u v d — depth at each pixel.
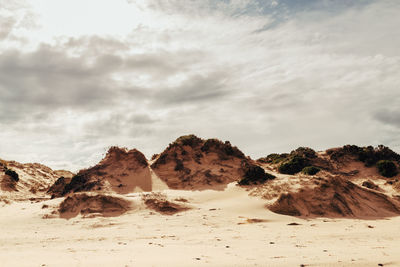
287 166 78.56
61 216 49.22
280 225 40.75
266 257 20.14
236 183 66.00
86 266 18.38
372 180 75.81
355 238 28.98
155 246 26.27
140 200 54.22
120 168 74.81
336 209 50.66
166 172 73.38
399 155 85.12
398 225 40.00
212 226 39.88
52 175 120.25
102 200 51.97
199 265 18.12
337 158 86.12
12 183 91.94
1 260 20.66
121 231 37.53
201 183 68.06
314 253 21.20
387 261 17.95
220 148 79.75
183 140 81.38
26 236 35.25
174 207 51.25
